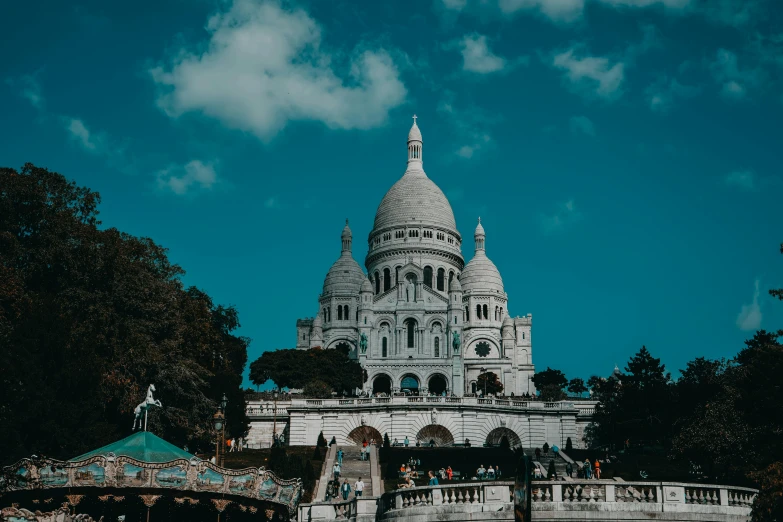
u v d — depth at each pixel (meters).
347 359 168.88
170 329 83.75
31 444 61.84
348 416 114.88
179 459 45.00
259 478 46.75
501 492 44.50
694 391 102.88
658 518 42.84
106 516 49.66
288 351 162.75
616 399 118.75
